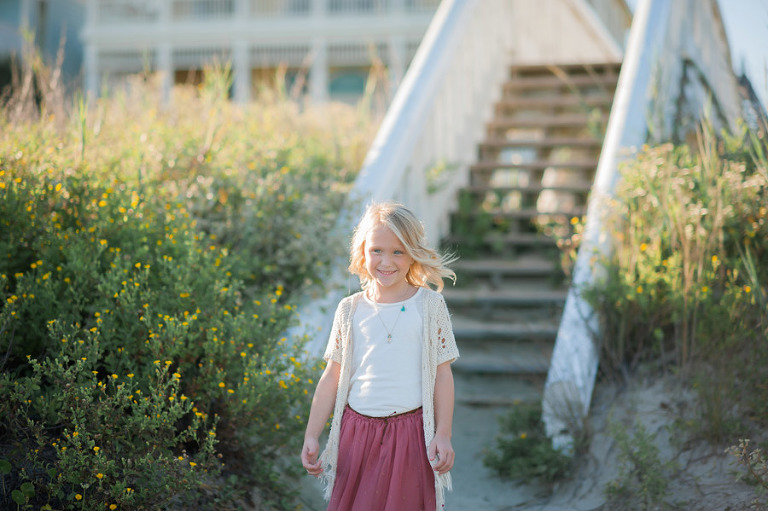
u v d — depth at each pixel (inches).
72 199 148.6
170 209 160.7
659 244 161.9
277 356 134.6
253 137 242.2
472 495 144.8
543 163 286.5
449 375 97.1
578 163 281.7
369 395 93.9
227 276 146.5
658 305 160.7
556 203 343.3
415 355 95.0
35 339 125.9
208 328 130.0
